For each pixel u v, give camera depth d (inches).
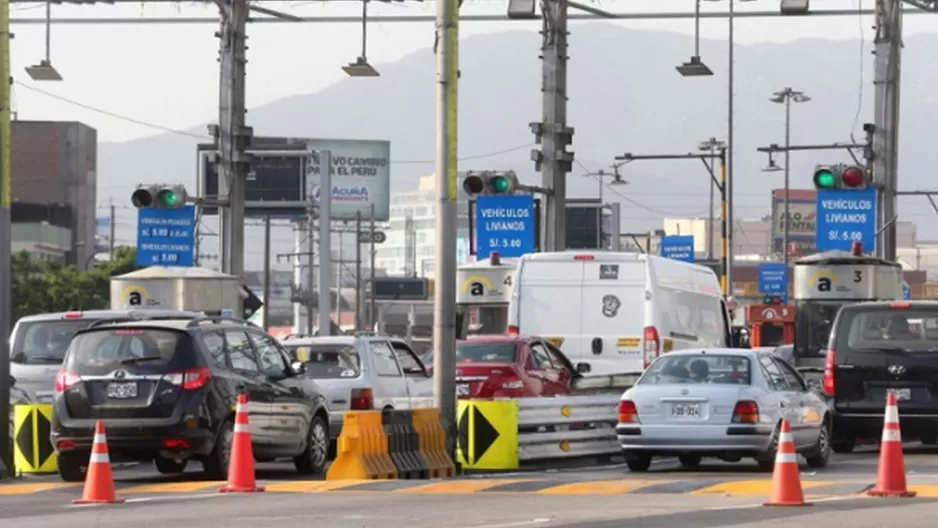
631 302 3284.9
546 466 2795.3
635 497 2007.9
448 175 2588.6
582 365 3161.9
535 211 4338.1
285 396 2497.5
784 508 1813.5
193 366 2335.1
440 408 2568.9
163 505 1937.7
